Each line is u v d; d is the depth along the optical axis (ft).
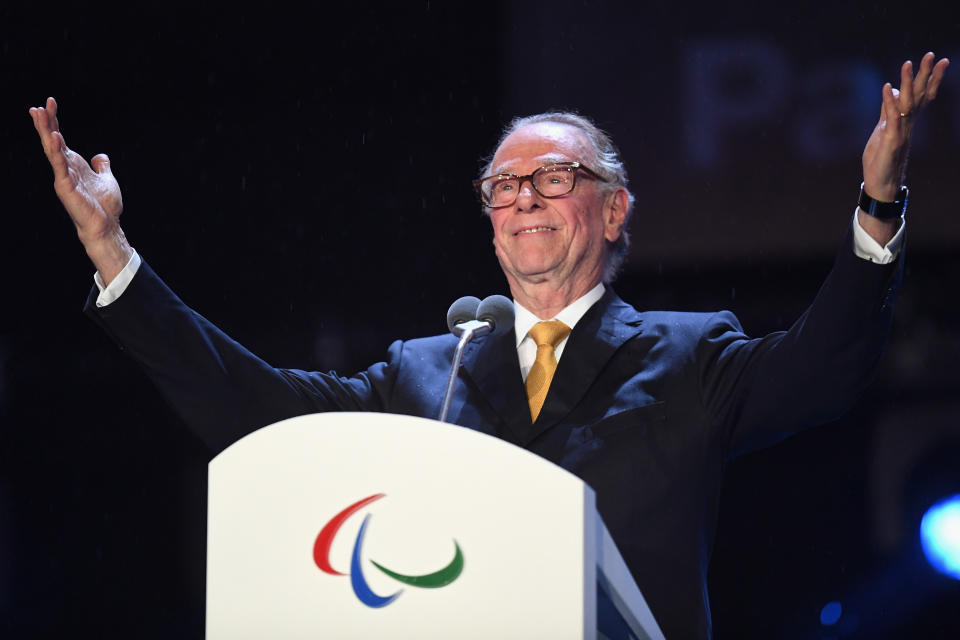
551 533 16.35
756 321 60.23
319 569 17.33
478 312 25.44
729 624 64.69
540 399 27.27
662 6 58.29
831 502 63.98
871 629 61.41
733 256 57.31
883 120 22.76
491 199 29.96
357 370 67.36
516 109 59.36
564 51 59.11
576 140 29.84
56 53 65.41
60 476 68.90
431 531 16.90
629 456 25.54
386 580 16.96
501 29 60.18
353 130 67.36
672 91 58.08
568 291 28.81
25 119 67.10
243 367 27.12
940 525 60.64
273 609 17.43
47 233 68.80
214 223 67.92
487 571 16.52
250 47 66.18
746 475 65.46
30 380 69.10
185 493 69.00
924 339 60.29
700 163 57.72
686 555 24.94
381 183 67.41
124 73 66.23
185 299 67.67
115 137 67.56
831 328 23.89
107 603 68.28
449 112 66.49
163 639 67.72
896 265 23.26
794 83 56.70
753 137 57.16
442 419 23.50
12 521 68.49
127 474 69.10
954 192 55.01
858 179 55.77
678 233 57.93
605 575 17.42
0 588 67.67
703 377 26.71
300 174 67.77
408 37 65.67
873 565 62.59
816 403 24.93
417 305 67.21
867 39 55.57
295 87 67.05
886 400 61.87
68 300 69.10
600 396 26.73
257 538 17.70
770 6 57.11
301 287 67.92
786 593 64.13
